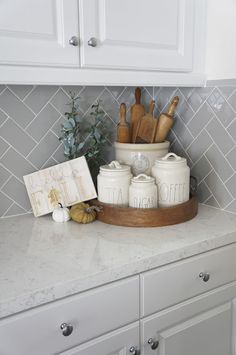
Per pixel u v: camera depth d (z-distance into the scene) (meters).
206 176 1.68
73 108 1.64
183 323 1.34
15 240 1.35
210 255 1.35
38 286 1.02
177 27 1.46
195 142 1.70
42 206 1.58
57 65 1.23
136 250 1.24
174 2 1.43
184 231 1.41
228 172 1.59
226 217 1.55
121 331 1.18
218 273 1.39
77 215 1.50
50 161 1.66
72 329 1.07
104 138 1.71
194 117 1.68
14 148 1.57
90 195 1.58
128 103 1.84
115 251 1.24
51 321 1.04
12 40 1.15
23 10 1.15
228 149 1.57
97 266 1.13
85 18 1.25
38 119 1.61
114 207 1.48
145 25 1.37
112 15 1.30
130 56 1.36
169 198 1.52
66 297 1.06
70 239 1.35
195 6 1.50
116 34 1.31
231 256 1.42
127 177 1.53
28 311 1.00
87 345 1.12
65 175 1.60
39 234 1.41
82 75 1.29
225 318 1.46
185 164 1.54
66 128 1.62
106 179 1.52
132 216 1.45
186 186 1.54
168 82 1.49
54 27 1.21
